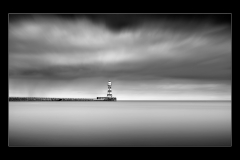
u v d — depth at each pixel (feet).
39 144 56.75
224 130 76.07
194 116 133.18
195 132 72.49
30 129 80.94
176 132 72.84
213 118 119.85
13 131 76.33
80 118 124.16
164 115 143.13
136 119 116.37
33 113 161.27
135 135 68.28
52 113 162.61
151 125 89.97
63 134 70.33
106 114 154.51
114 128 82.17
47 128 83.20
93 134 70.38
